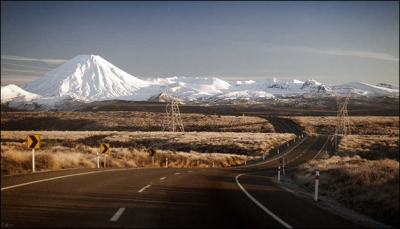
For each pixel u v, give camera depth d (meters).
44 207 7.79
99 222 6.73
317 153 55.00
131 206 8.48
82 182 12.44
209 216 7.75
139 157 30.34
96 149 31.34
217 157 42.91
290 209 9.29
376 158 47.75
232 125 105.81
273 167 38.22
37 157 17.97
